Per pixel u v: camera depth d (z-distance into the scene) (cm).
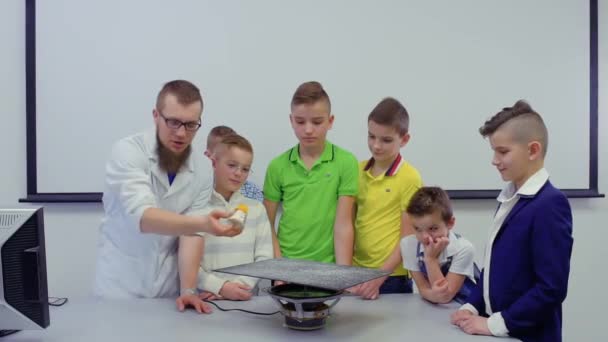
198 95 128
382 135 159
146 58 190
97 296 138
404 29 203
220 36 193
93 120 188
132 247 134
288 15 196
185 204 139
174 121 123
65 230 190
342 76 200
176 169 137
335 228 159
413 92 204
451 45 206
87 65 187
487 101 210
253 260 150
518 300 104
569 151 215
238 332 100
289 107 197
